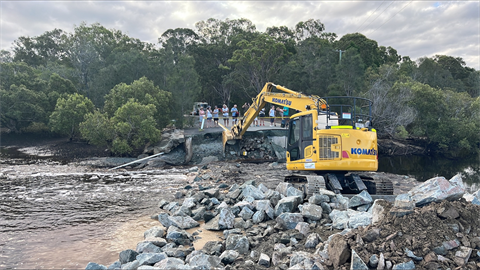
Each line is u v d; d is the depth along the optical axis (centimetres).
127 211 1266
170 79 3800
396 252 616
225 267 689
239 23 8662
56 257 838
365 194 1041
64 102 3653
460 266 586
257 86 5697
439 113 4491
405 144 4450
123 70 4066
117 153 2966
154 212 1252
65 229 1059
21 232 1031
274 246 790
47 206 1338
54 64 6156
